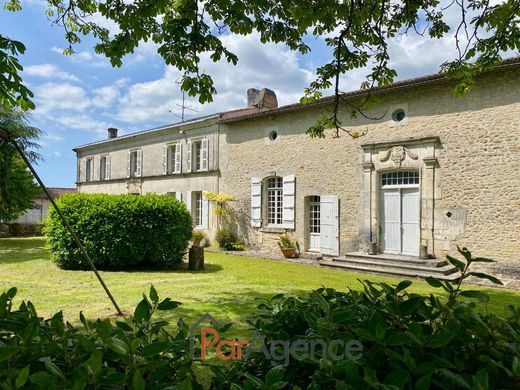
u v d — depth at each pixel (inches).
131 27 142.9
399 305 52.2
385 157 394.3
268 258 458.3
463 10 152.5
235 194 546.9
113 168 779.4
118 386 39.7
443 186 358.3
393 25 170.1
